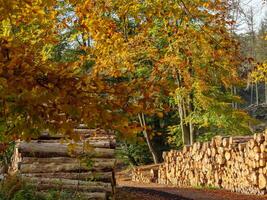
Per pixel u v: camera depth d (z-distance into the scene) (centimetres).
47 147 1080
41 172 1048
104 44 890
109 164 1056
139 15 1095
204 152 1997
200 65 1859
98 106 418
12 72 412
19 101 410
